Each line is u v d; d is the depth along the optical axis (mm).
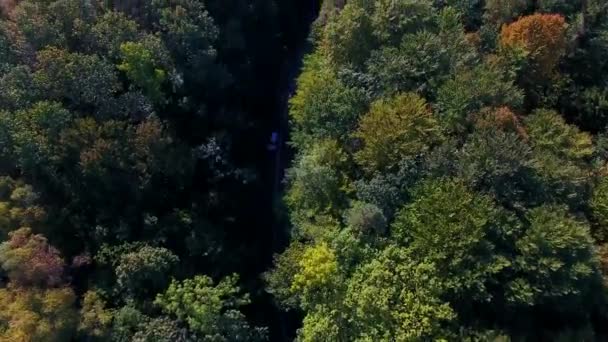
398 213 39625
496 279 38281
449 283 37406
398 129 40031
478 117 40250
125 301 42531
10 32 44938
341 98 43625
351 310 39375
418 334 37125
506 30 43406
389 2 43781
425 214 38188
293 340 46438
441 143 40625
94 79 43812
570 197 39219
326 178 41938
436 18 44625
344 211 41656
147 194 46469
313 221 43688
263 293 48656
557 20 42281
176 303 41469
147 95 46344
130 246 43719
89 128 43062
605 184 40281
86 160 42500
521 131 40281
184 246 46562
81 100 44625
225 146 50406
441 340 37000
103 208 45469
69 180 44656
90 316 40469
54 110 42750
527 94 44250
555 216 37656
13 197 42250
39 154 43125
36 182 44250
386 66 42688
